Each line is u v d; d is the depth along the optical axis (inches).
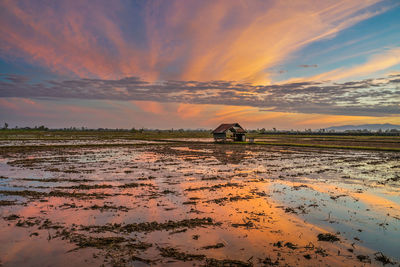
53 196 451.2
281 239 284.0
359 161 986.1
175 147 1644.9
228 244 270.1
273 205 408.2
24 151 1283.2
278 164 885.8
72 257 240.8
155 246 264.2
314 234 299.4
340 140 2689.5
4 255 243.8
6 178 610.9
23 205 397.7
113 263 230.7
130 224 320.8
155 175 658.8
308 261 237.3
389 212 380.8
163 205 402.6
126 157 1060.5
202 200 432.5
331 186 550.0
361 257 245.0
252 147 1688.0
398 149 1390.3
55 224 321.1
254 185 551.5
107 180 593.9
